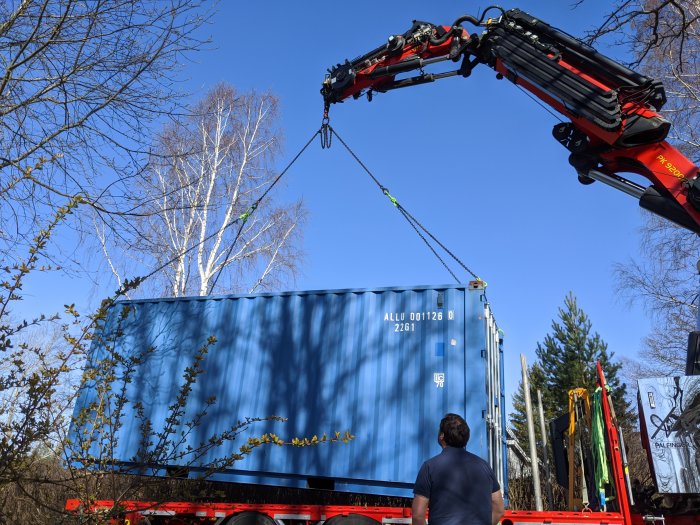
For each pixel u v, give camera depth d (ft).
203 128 52.75
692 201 16.55
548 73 18.83
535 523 17.26
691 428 14.71
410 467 20.81
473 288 22.17
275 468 22.36
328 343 23.53
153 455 13.88
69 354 11.93
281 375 23.75
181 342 25.67
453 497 10.94
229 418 23.77
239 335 25.02
